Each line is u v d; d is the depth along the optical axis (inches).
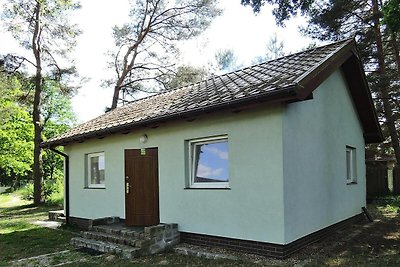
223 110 267.9
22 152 1176.8
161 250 293.4
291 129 261.9
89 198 436.1
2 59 783.7
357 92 402.6
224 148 294.5
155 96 522.3
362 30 633.0
